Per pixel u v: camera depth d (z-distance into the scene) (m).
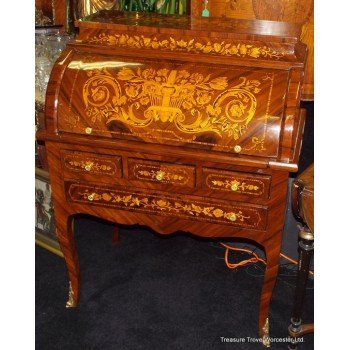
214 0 1.99
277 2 1.94
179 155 1.55
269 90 1.52
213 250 2.40
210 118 1.53
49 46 2.21
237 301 2.09
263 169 1.52
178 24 1.73
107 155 1.65
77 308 2.05
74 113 1.63
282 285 2.17
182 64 1.61
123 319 1.99
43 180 2.30
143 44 1.67
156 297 2.11
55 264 2.31
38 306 2.06
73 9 2.29
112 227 2.45
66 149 1.68
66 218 1.83
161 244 2.44
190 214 1.67
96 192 1.73
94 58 1.67
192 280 2.21
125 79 1.61
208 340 1.90
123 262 2.32
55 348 1.87
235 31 1.63
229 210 1.62
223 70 1.58
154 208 1.70
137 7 2.18
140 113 1.58
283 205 1.57
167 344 1.88
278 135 1.48
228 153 1.52
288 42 1.58
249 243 2.35
